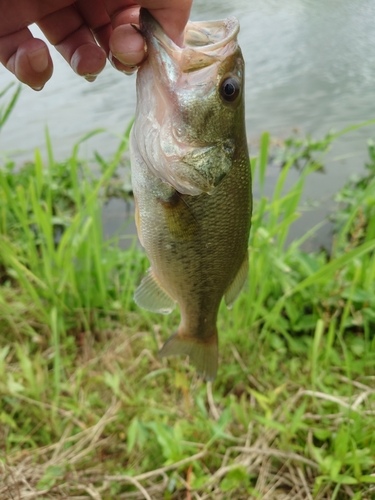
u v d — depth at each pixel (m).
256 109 0.73
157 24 0.14
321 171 0.52
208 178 0.15
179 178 0.15
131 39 0.14
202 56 0.15
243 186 0.17
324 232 0.42
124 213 0.48
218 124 0.15
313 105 0.73
